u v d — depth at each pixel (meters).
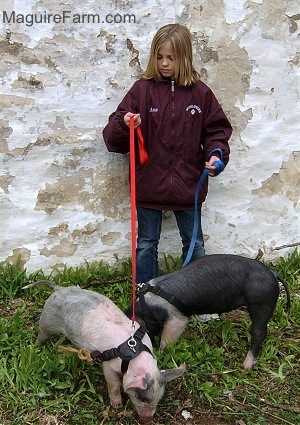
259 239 2.79
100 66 2.46
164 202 2.42
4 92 2.40
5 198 2.50
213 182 2.67
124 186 2.59
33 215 2.54
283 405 1.97
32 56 2.39
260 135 2.68
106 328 1.87
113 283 2.58
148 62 2.44
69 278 2.56
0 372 2.00
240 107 2.63
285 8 2.58
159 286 2.07
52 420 1.86
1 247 2.55
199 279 2.09
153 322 2.06
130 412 1.90
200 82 2.42
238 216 2.73
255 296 2.10
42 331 2.09
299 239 2.83
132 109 2.36
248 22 2.56
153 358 1.83
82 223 2.60
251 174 2.71
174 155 2.38
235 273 2.12
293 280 2.68
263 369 2.13
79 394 1.96
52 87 2.43
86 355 1.83
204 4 2.50
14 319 2.27
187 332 2.31
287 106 2.68
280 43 2.61
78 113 2.48
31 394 1.94
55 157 2.50
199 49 2.54
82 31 2.41
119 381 1.88
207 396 1.97
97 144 2.52
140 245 2.50
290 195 2.78
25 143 2.46
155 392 1.76
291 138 2.71
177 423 1.89
